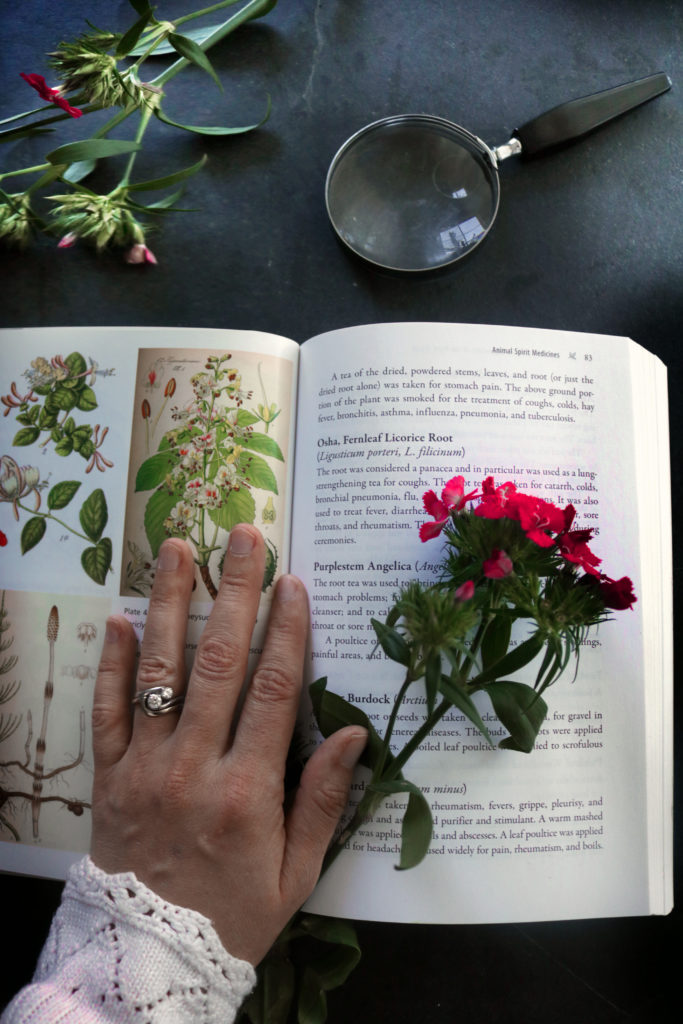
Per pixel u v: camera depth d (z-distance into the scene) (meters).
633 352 0.38
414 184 0.43
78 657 0.37
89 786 0.37
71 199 0.39
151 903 0.31
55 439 0.38
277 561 0.37
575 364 0.38
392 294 0.42
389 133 0.43
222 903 0.32
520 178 0.43
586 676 0.36
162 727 0.34
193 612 0.36
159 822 0.33
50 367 0.39
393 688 0.36
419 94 0.44
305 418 0.38
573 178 0.43
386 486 0.37
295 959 0.38
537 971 0.39
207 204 0.43
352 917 0.35
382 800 0.35
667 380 0.41
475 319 0.42
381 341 0.37
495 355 0.37
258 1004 0.36
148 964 0.30
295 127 0.43
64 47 0.38
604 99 0.43
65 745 0.37
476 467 0.37
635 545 0.37
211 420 0.38
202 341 0.38
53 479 0.38
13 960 0.39
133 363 0.38
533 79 0.44
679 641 0.41
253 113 0.43
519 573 0.31
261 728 0.34
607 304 0.42
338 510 0.37
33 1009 0.29
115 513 0.38
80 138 0.43
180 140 0.43
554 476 0.37
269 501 0.37
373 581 0.36
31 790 0.37
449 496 0.33
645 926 0.39
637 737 0.36
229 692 0.34
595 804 0.36
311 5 0.44
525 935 0.39
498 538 0.31
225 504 0.37
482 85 0.44
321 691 0.35
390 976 0.39
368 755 0.35
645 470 0.38
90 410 0.38
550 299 0.42
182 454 0.37
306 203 0.43
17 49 0.44
